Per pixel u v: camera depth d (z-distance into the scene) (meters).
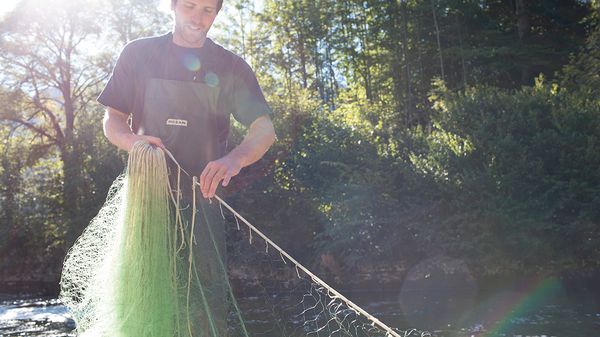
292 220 24.41
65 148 30.19
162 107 3.37
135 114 3.43
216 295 3.10
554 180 21.20
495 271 21.59
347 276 22.88
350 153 24.17
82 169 29.41
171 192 2.99
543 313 14.21
